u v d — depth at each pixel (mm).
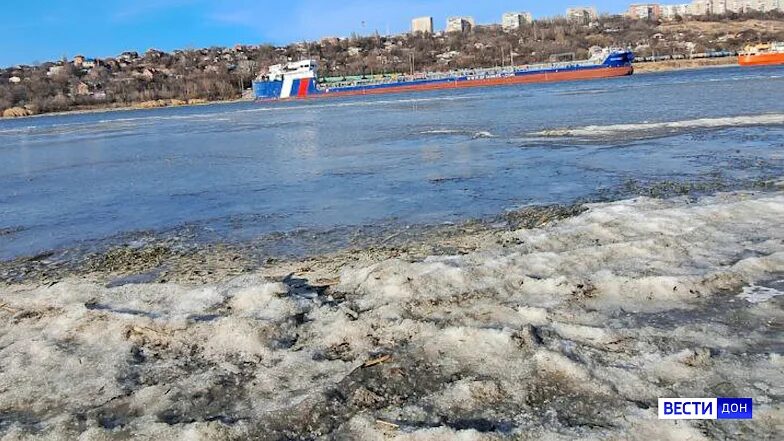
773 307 6102
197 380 5445
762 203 9961
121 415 5004
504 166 17531
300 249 10211
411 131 31391
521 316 6258
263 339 6129
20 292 8406
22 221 14766
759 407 4375
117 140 41469
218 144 32438
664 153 17641
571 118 31859
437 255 8898
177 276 9125
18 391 5484
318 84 116500
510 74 108500
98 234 12727
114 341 6406
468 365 5344
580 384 4895
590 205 11633
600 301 6578
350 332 6145
